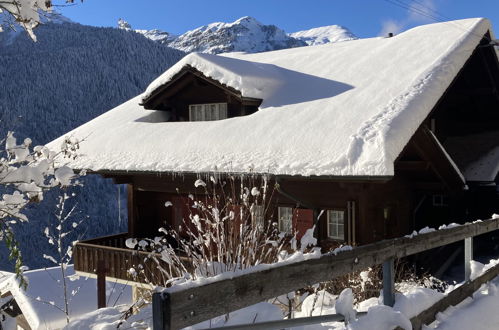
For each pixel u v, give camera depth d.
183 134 11.88
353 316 2.74
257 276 2.20
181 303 1.84
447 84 10.10
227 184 10.66
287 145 9.39
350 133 8.88
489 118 13.91
